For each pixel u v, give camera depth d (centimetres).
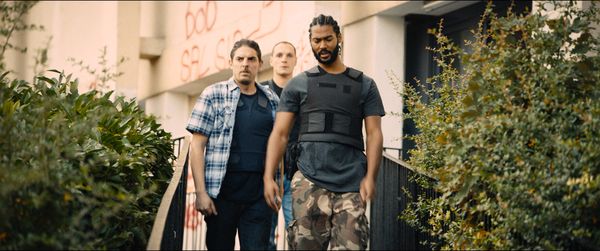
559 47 548
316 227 558
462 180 534
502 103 530
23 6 602
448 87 655
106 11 1780
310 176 557
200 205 639
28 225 453
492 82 540
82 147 589
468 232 557
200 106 652
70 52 1812
